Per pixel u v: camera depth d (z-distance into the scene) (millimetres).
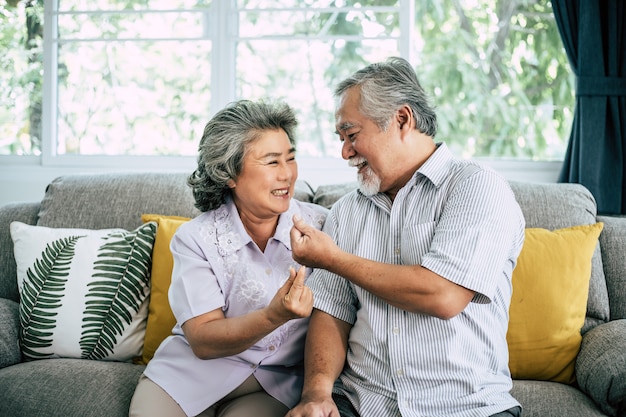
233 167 1726
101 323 2104
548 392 1836
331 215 1826
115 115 3283
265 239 1846
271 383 1743
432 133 1706
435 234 1581
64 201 2439
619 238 2195
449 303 1477
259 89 3203
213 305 1687
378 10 3100
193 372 1722
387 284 1509
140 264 2146
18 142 3389
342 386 1706
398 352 1579
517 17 3145
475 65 3180
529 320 1966
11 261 2375
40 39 3363
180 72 3232
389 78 1647
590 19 2803
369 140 1651
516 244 1629
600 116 2793
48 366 1957
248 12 3188
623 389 1705
